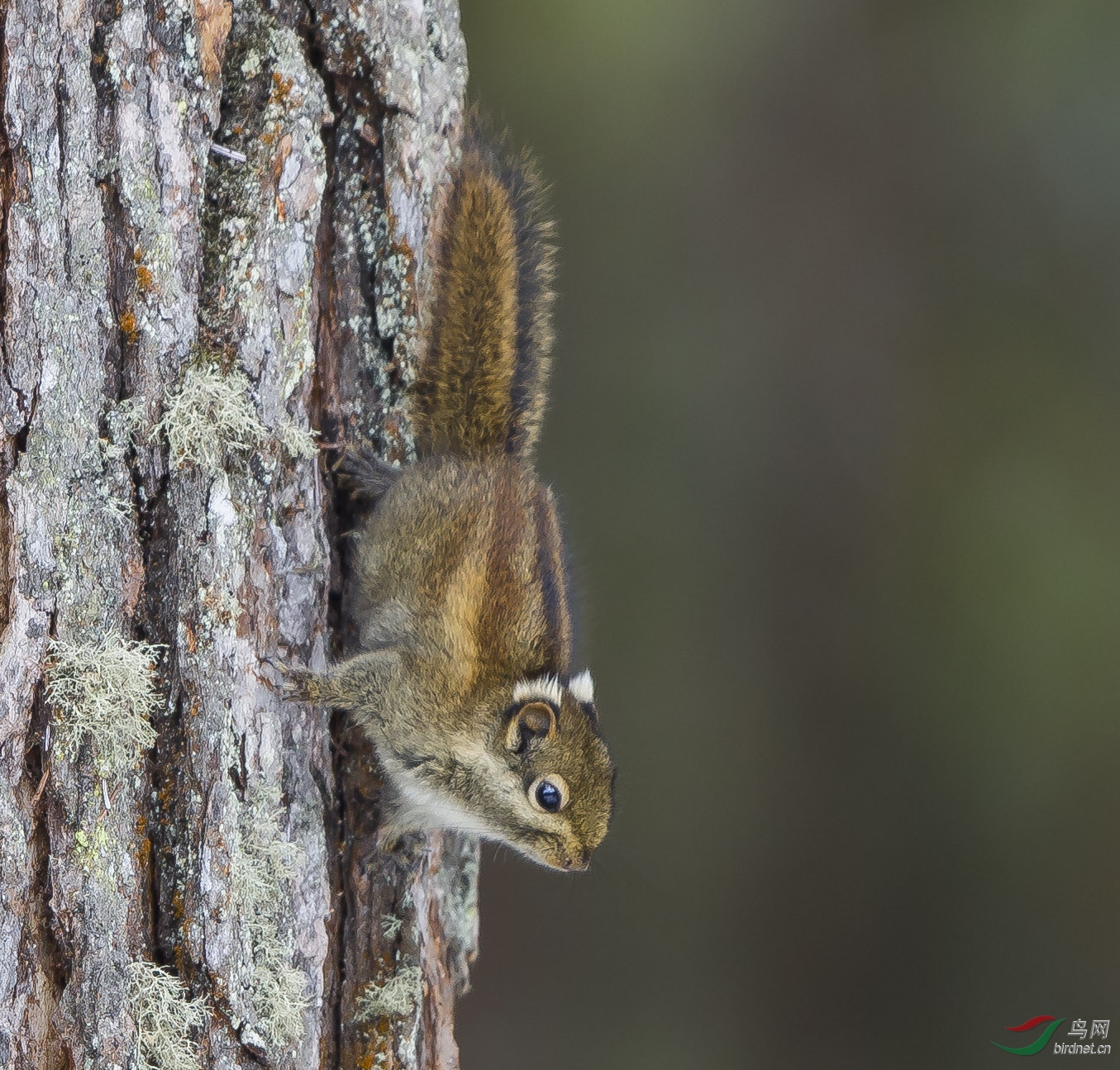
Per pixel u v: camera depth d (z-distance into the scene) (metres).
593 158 14.66
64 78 6.02
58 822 5.90
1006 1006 13.55
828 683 14.34
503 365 8.98
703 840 14.23
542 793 8.34
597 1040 13.93
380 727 7.62
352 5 7.34
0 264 5.88
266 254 6.74
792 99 14.97
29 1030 5.82
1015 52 14.61
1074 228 14.48
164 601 6.29
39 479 5.92
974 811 13.93
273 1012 6.50
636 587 14.48
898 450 14.53
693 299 14.77
